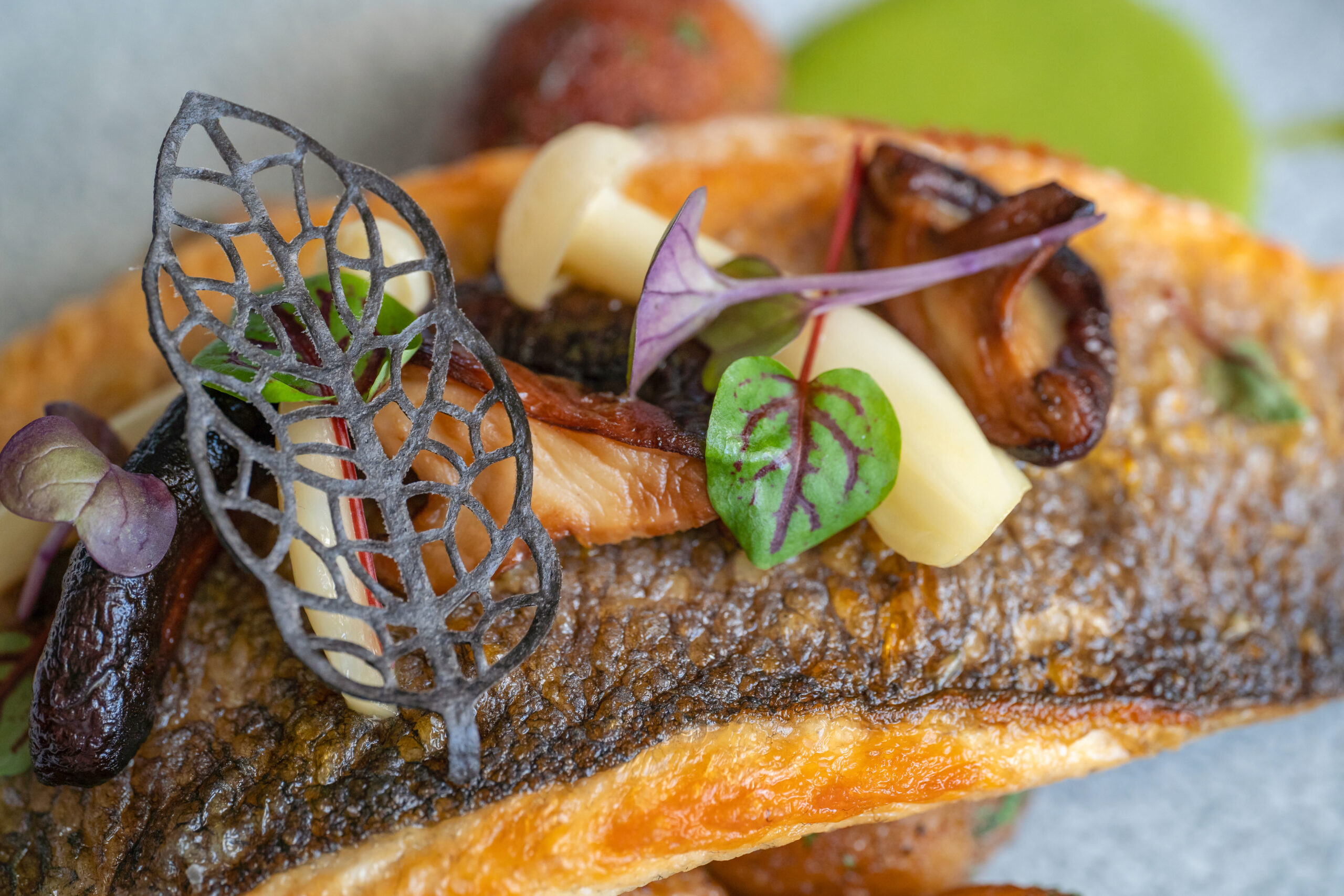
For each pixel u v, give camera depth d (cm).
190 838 20
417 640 19
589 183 22
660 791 20
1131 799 26
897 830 23
